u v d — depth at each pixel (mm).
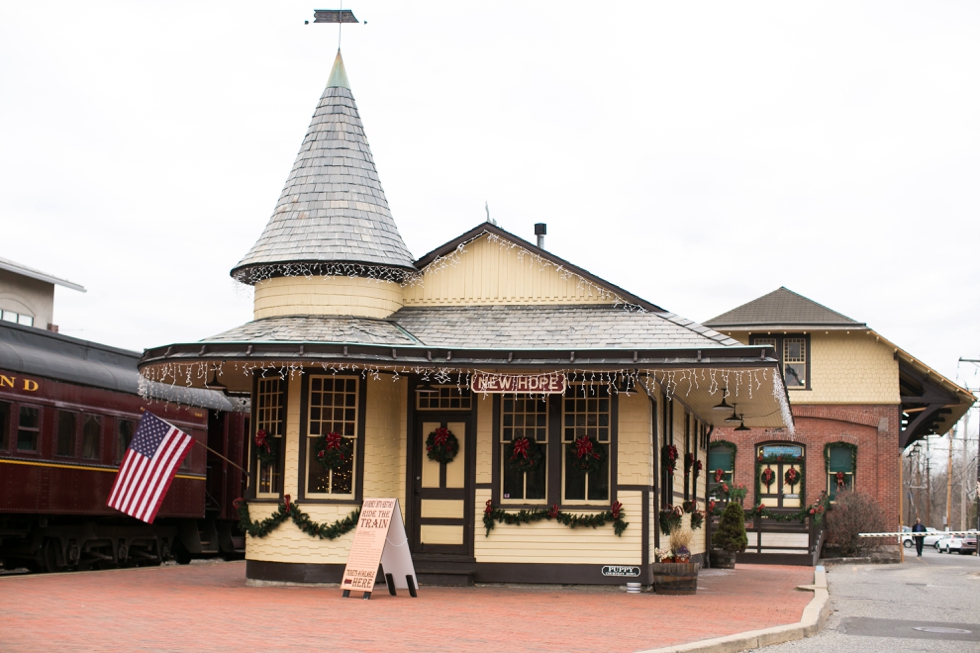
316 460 16891
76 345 20562
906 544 56250
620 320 17484
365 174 18812
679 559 16625
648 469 16969
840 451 36125
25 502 18312
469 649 10070
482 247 18859
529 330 17297
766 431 36438
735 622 12883
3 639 10031
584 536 16938
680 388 19453
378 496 17000
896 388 35906
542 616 12961
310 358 15953
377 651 9797
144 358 16891
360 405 17000
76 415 19844
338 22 19734
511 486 17328
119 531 22125
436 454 17422
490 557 17094
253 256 18078
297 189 18594
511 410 17484
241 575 19250
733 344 16047
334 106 19203
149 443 18719
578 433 17234
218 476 25641
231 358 16000
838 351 36438
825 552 34344
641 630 11812
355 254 17812
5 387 17938
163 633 10648
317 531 16625
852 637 12711
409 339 17188
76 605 13047
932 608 16844
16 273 34844
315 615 12508
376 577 15852
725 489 34344
